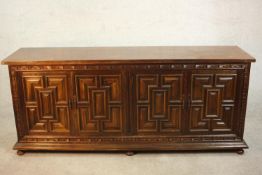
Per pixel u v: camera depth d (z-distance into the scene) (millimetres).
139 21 2840
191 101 2393
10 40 2910
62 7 2807
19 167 2371
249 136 2734
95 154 2535
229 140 2484
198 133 2477
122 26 2855
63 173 2297
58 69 2326
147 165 2381
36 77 2357
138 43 2902
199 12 2809
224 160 2428
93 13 2822
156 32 2869
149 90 2369
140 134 2480
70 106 2418
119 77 2342
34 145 2504
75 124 2465
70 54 2486
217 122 2447
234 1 2781
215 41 2893
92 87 2371
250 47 2912
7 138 2768
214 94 2377
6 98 3086
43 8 2812
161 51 2549
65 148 2492
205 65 2297
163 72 2326
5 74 3012
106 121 2453
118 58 2318
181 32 2867
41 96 2402
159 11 2809
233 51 2512
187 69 2312
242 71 2322
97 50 2631
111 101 2404
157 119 2441
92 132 2482
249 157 2463
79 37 2891
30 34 2891
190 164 2385
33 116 2459
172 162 2414
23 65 2314
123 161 2436
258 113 3084
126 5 2795
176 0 2775
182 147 2473
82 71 2330
